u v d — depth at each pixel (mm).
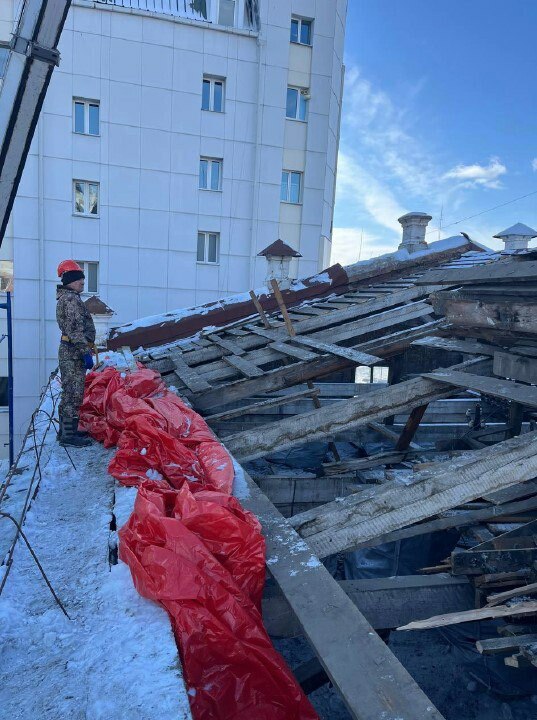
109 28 17516
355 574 5402
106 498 3389
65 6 2748
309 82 19719
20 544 2836
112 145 18031
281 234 20219
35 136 17125
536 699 4406
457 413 7207
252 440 4164
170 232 19031
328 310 8664
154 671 1770
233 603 1998
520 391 3725
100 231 18328
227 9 18969
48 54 2797
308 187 20250
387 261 10336
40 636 2033
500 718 4277
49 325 18047
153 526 2225
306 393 5309
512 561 3457
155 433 3514
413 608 3344
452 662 4711
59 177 17641
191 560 2100
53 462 4148
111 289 18766
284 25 19031
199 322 9906
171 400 4844
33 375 18016
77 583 2404
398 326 9141
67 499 3467
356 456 7266
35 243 17578
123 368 7195
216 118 18969
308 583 2316
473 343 5453
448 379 4418
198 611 1955
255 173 19453
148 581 2072
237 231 19750
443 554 5102
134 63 17875
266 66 19016
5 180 2928
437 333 6227
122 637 1954
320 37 19594
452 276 5211
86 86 17531
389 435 6418
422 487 3086
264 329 8336
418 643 4906
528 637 3027
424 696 1690
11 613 2152
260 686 1870
